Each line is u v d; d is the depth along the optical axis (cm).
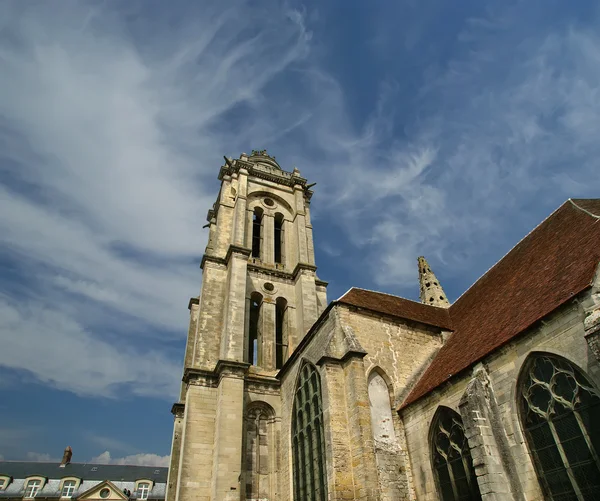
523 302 1980
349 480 1997
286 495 2702
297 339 3684
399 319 2675
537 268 2197
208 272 3916
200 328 3522
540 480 1515
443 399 2027
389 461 2095
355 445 2041
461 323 2700
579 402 1442
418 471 2069
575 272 1698
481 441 1630
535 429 1581
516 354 1709
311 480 2378
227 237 4341
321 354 2538
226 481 2623
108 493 6338
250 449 2950
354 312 2584
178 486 2686
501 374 1752
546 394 1572
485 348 1902
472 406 1703
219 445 2733
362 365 2238
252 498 2766
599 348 1298
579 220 2181
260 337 3684
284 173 5234
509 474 1584
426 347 2645
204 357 3369
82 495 6197
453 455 1908
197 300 4259
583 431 1410
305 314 3731
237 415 2900
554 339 1569
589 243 1823
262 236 4450
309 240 4500
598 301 1423
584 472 1384
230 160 5012
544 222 2627
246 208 4534
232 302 3534
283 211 4766
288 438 2875
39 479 6297
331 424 2108
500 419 1697
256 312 4097
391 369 2439
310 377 2673
